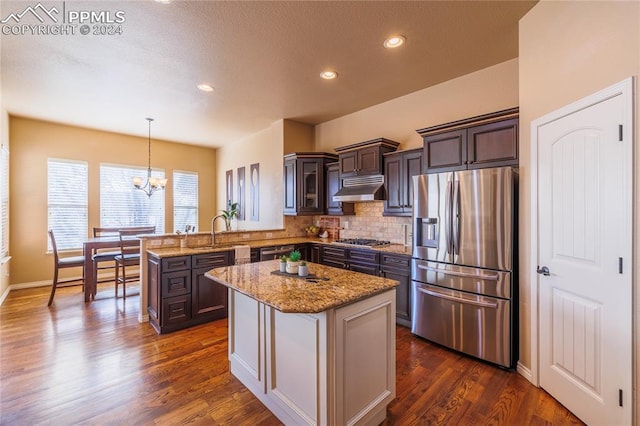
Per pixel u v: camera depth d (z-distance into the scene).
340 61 2.95
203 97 3.88
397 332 3.13
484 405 1.93
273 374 1.86
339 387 1.52
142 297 3.41
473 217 2.53
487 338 2.45
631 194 1.46
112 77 3.26
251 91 3.69
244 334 2.15
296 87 3.58
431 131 2.97
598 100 1.62
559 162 1.91
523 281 2.28
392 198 3.61
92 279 4.23
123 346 2.79
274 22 2.31
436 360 2.54
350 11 2.19
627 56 1.48
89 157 5.37
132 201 5.88
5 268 4.26
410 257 3.15
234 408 1.91
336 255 3.99
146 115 4.61
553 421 1.77
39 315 3.60
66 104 4.11
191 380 2.23
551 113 1.96
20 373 2.30
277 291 1.68
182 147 6.63
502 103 3.00
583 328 1.74
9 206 4.58
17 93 3.70
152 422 1.78
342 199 3.98
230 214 6.05
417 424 1.76
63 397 2.01
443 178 2.74
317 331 1.53
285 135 4.86
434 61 2.96
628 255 1.47
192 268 3.29
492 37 2.54
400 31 2.45
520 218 2.31
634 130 1.44
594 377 1.67
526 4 2.13
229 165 6.68
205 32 2.44
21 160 4.71
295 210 4.56
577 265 1.78
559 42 1.93
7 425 1.74
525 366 2.25
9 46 2.61
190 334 3.09
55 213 5.03
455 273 2.62
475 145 2.65
